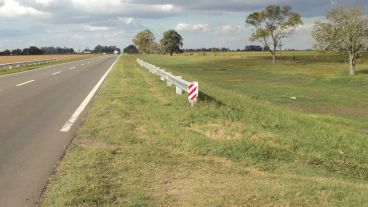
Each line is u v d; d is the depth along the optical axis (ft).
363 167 28.02
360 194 19.72
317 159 28.32
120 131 32.81
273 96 88.99
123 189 19.97
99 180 21.01
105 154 25.88
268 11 232.73
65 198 18.44
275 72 166.61
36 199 18.83
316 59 271.08
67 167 23.31
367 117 64.69
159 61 278.05
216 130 34.81
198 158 26.02
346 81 121.29
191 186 20.71
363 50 143.74
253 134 34.22
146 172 22.75
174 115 40.34
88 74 110.01
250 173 23.59
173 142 29.63
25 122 37.81
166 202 18.49
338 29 145.28
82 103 50.19
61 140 30.27
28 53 595.47
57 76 101.86
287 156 28.02
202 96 53.52
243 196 19.02
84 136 31.40
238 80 130.62
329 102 81.25
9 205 18.17
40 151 27.12
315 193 19.62
